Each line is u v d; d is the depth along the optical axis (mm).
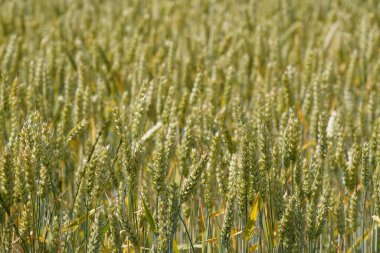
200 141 7137
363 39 12859
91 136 8367
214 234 6461
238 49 12211
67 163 7562
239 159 5809
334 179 7367
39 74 8922
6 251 5426
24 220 5363
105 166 5773
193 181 5215
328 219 7047
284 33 14992
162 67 9195
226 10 18703
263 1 18375
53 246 5500
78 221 5773
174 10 17453
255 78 11102
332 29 13359
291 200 5383
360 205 7070
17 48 10555
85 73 9047
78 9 18828
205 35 13758
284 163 5891
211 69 11055
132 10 16672
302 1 18844
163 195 5270
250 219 5582
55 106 9375
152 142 7590
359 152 6289
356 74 11609
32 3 18766
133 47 11172
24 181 5266
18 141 6082
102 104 8766
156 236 5477
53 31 13492
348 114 8336
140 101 6578
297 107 9266
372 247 6742
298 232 5488
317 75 9195
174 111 7527
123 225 5273
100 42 13133
